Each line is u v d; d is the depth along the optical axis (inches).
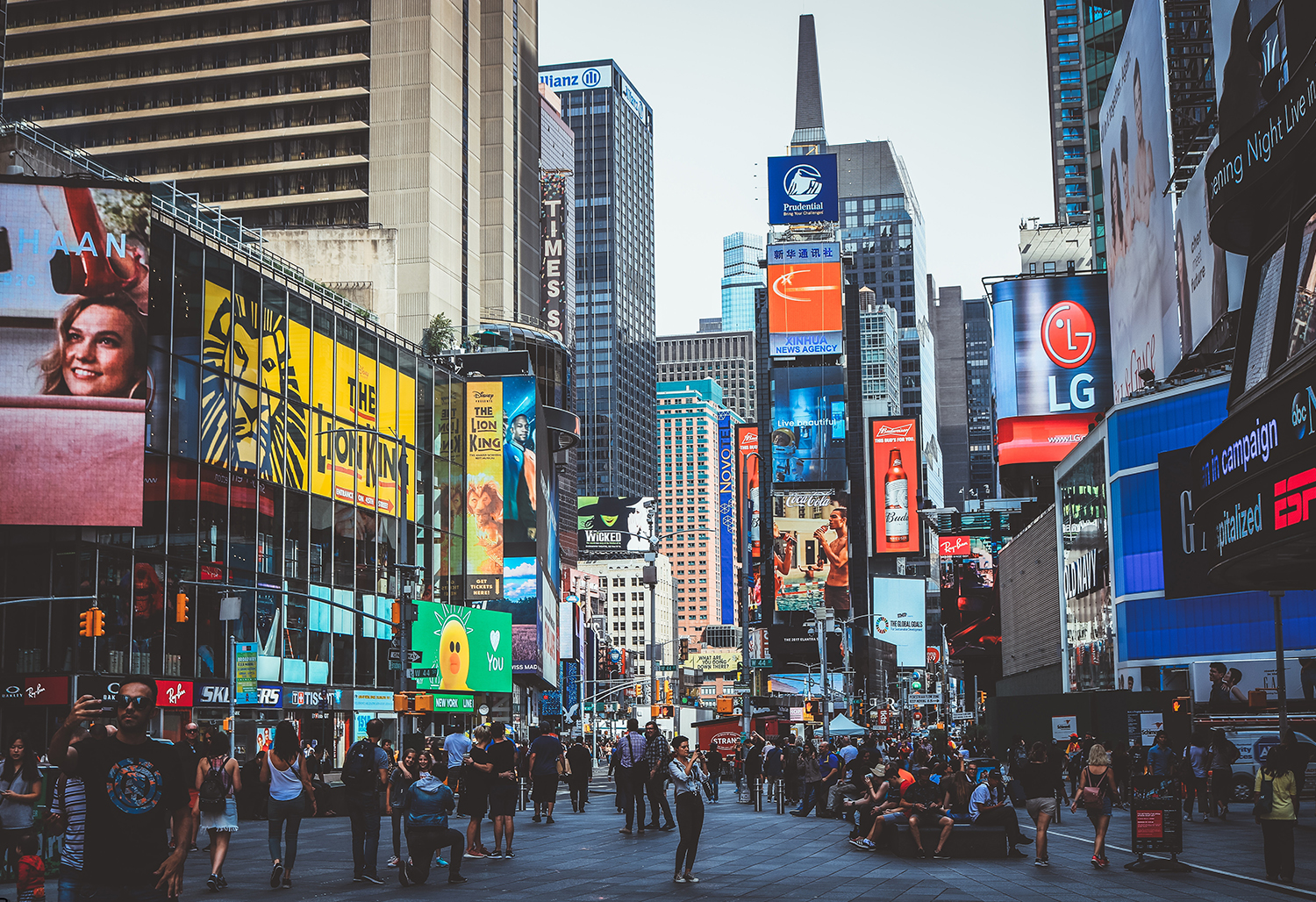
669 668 6220.5
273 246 4215.1
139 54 4975.4
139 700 323.0
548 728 1343.5
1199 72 3376.0
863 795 1117.7
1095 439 3095.5
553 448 4581.7
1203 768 1316.4
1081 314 4525.1
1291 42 1464.1
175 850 327.9
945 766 1283.2
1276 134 960.9
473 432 3361.2
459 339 4835.1
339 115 4857.3
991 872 873.5
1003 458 4525.1
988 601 5964.6
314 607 2502.5
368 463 2775.6
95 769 316.2
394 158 4731.8
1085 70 5418.3
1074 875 857.5
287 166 4788.4
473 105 5172.2
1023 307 4566.9
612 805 1675.7
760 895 731.4
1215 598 2618.1
